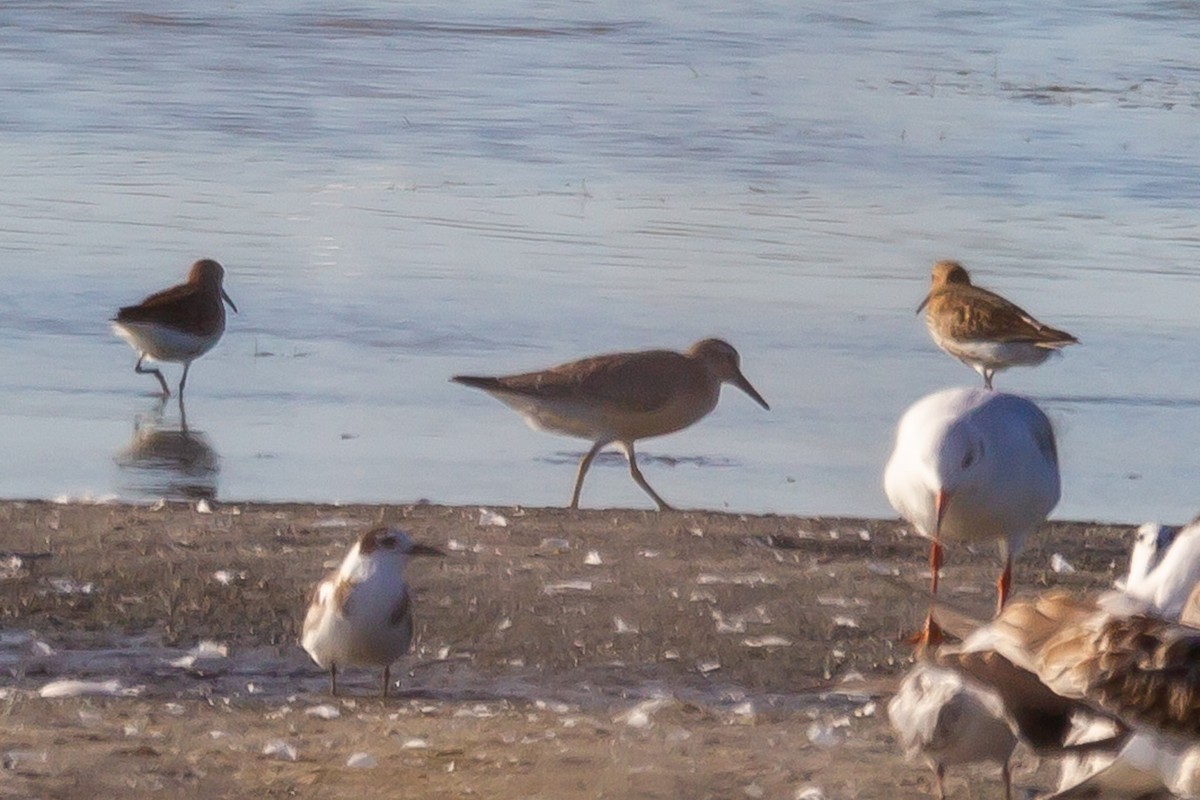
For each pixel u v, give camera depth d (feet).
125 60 128.06
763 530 44.70
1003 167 100.17
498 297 70.79
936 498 36.29
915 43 149.48
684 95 122.93
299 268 74.84
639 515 45.96
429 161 99.09
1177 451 55.01
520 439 55.36
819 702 32.99
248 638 35.94
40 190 87.81
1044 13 164.35
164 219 82.79
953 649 21.98
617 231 82.79
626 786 27.76
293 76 124.88
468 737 30.12
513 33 148.97
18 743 29.04
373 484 50.19
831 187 94.58
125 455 52.16
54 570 39.32
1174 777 21.45
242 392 59.26
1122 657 21.35
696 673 34.68
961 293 62.64
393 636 32.17
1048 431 37.32
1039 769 29.01
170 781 27.45
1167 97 125.59
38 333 65.16
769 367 63.21
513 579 39.73
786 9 165.48
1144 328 68.80
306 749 29.22
